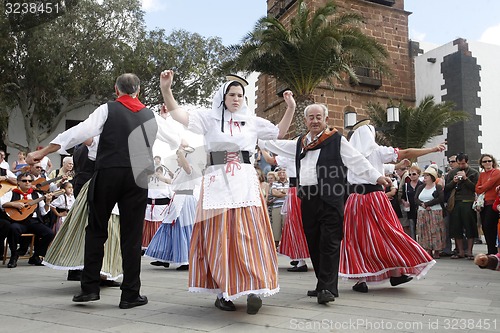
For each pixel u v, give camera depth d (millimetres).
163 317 3311
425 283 5109
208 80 20359
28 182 7270
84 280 3809
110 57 18703
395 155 4879
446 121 18766
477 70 21453
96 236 3811
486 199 7578
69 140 3506
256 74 24297
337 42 14406
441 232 8445
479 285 4949
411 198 9344
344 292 4484
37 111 19000
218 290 3574
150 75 19406
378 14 21469
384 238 4445
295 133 15586
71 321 3180
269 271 3396
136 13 19516
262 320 3230
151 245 6645
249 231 3426
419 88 22422
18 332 2883
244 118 3668
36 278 5430
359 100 20359
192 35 20516
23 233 7051
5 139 18875
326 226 4078
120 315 3373
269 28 15070
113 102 3777
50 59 17703
